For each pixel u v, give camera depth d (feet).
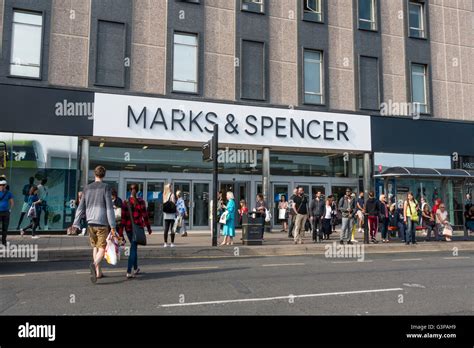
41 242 43.21
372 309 18.62
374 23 71.05
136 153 61.05
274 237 54.19
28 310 18.22
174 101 58.13
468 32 75.31
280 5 65.36
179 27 59.82
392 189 56.85
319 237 49.42
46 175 52.60
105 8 56.49
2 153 51.01
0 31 51.78
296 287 23.30
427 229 52.03
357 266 31.83
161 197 61.87
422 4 74.74
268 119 62.54
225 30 62.08
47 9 53.98
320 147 64.69
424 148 71.20
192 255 38.60
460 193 57.67
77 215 24.75
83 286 23.45
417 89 72.84
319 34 67.05
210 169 64.59
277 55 64.44
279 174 67.62
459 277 27.02
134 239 25.80
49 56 53.67
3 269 29.73
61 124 53.21
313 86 66.59
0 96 51.11
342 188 70.18
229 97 61.31
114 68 56.34
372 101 69.10
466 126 74.64
